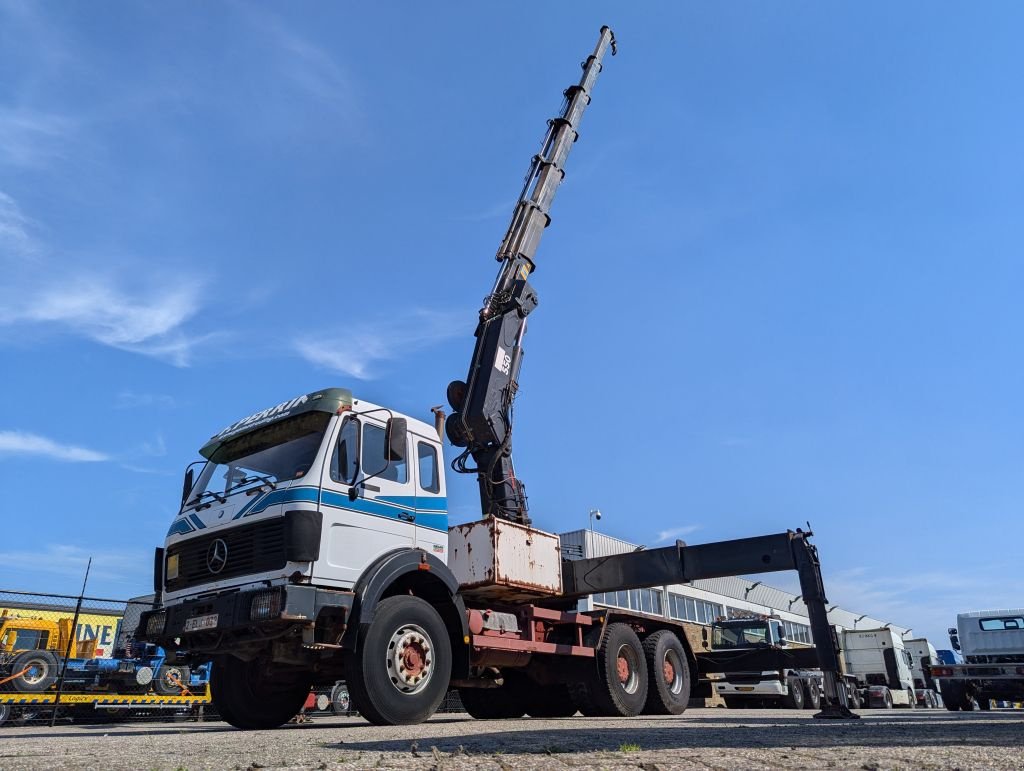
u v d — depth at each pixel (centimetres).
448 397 1140
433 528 775
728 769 281
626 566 1062
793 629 4266
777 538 945
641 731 508
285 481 679
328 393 721
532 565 939
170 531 754
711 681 1195
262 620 605
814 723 659
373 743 422
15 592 1266
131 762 331
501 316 1164
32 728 1238
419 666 685
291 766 303
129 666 1677
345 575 666
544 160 1423
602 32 1662
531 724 670
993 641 1545
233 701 789
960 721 658
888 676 2569
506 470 1095
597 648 988
